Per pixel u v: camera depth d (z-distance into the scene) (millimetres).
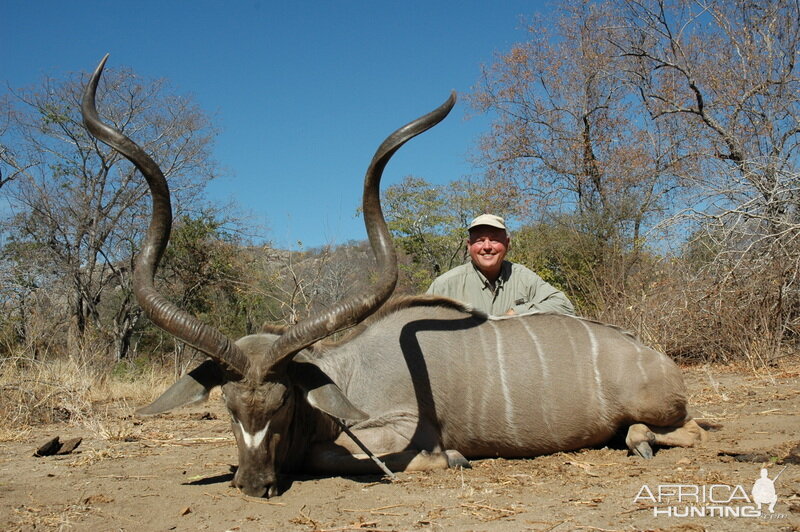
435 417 4379
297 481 3943
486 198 21266
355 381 4352
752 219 9859
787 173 9930
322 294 12406
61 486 3965
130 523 3246
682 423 4559
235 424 3662
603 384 4477
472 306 4660
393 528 3027
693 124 16703
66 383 6996
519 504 3299
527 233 15523
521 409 4453
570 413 4477
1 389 6652
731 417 5566
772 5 15633
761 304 9148
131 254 18375
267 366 3586
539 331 4625
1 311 10773
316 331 3598
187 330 3553
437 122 3811
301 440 4055
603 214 15266
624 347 4555
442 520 3104
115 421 6555
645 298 9680
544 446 4543
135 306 18016
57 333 11469
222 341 3562
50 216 17453
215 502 3543
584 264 13078
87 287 17406
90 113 3816
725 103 15852
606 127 19750
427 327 4543
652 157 18016
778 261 9031
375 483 3826
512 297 5516
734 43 16172
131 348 17812
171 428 6145
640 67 19125
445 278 5641
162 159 18766
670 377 4418
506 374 4469
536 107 20703
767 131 14750
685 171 16219
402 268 22906
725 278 9086
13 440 5586
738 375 8141
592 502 3262
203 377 3732
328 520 3184
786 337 9391
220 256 16938
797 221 9945
